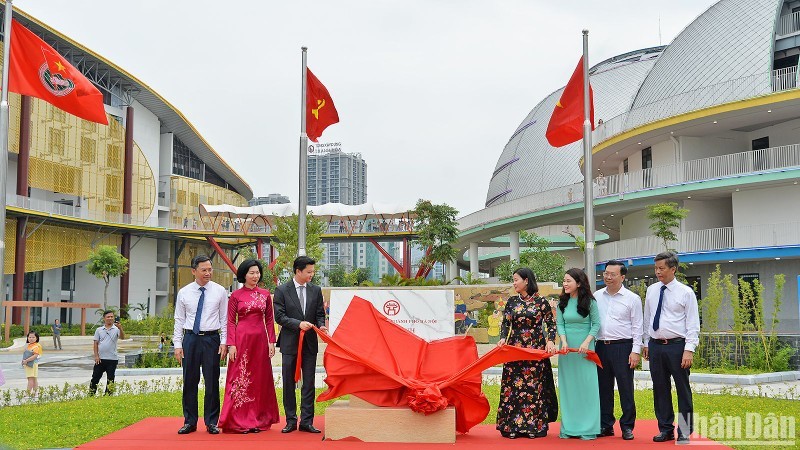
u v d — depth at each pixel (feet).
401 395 25.03
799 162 84.79
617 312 25.44
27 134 157.69
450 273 143.95
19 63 40.42
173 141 228.43
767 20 94.32
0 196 39.24
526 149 167.43
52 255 171.12
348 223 204.54
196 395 26.58
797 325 85.15
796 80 84.38
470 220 137.49
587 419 24.77
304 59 45.96
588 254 41.70
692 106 92.79
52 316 182.29
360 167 463.83
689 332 23.91
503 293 61.31
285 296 26.81
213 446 23.00
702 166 92.53
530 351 24.44
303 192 44.73
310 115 46.60
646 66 150.71
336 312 41.47
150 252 212.23
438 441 23.89
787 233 84.28
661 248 94.94
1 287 38.91
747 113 86.33
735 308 58.49
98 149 185.47
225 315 27.20
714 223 99.35
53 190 168.96
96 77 185.57
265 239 208.23
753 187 89.66
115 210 191.62
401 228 187.21
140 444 23.40
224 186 279.08
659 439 24.25
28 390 40.75
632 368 25.11
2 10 149.28
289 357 26.58
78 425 28.35
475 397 25.14
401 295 33.19
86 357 95.96
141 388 42.96
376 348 25.93
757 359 55.11
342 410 24.44
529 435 24.73
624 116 103.81
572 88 44.91
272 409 27.30
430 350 26.23
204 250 242.37
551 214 113.09
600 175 123.34
